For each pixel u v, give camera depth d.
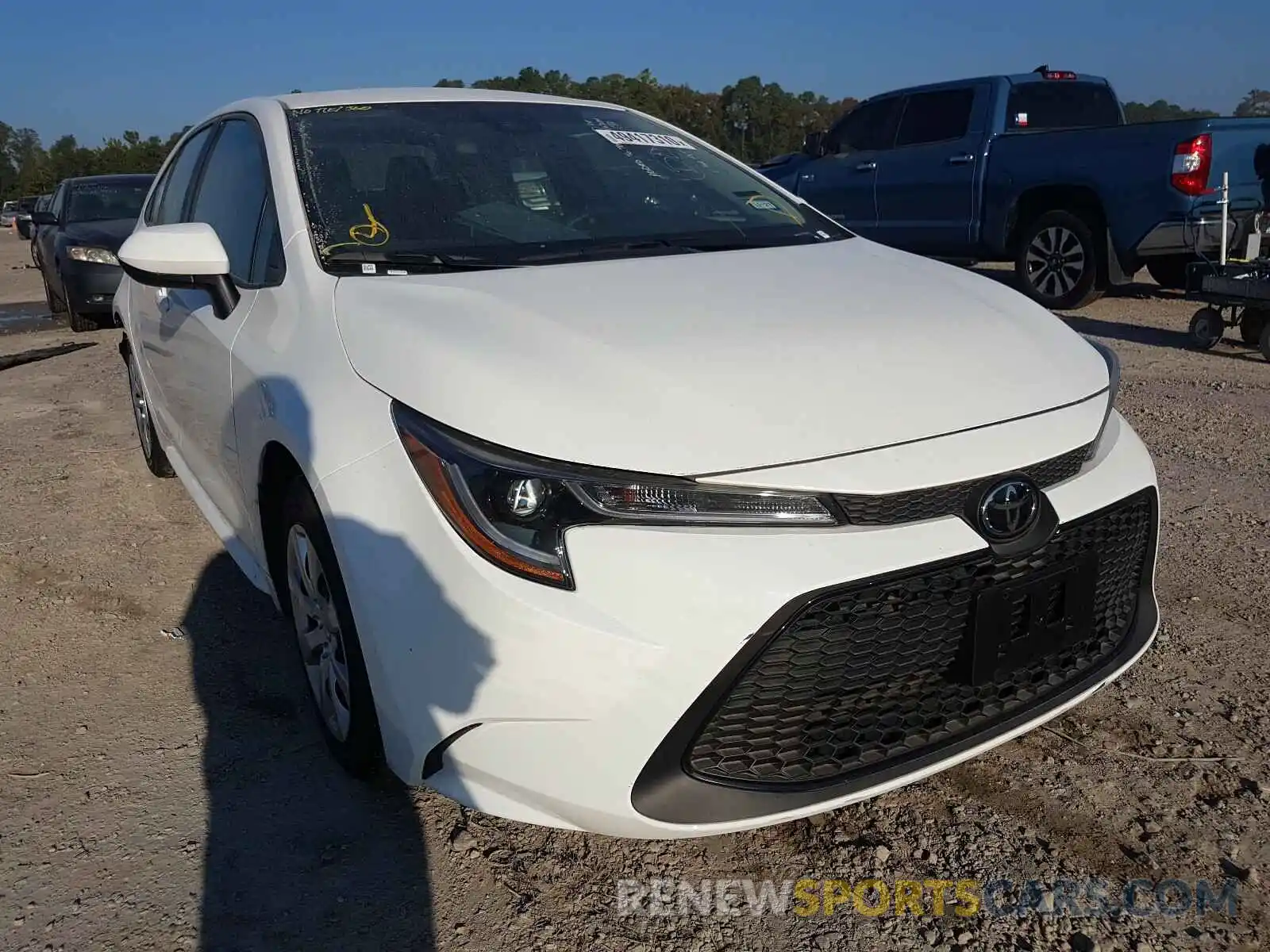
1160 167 7.63
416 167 2.95
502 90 3.63
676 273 2.58
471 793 2.01
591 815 1.88
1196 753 2.56
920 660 2.00
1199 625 3.18
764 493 1.87
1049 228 8.55
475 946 2.02
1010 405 2.15
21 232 12.45
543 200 2.99
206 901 2.13
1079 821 2.34
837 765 1.97
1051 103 9.23
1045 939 2.01
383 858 2.26
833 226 3.33
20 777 2.57
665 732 1.83
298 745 2.68
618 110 3.68
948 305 2.50
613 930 2.06
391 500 2.02
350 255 2.63
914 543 1.91
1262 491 4.31
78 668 3.11
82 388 7.02
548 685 1.83
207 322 3.04
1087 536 2.18
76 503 4.56
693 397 1.97
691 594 1.80
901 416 2.03
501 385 1.98
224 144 3.48
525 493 1.85
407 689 2.00
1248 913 2.07
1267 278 6.41
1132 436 2.45
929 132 9.48
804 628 1.86
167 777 2.55
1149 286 10.13
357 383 2.21
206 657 3.15
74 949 2.02
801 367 2.09
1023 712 2.15
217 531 3.38
